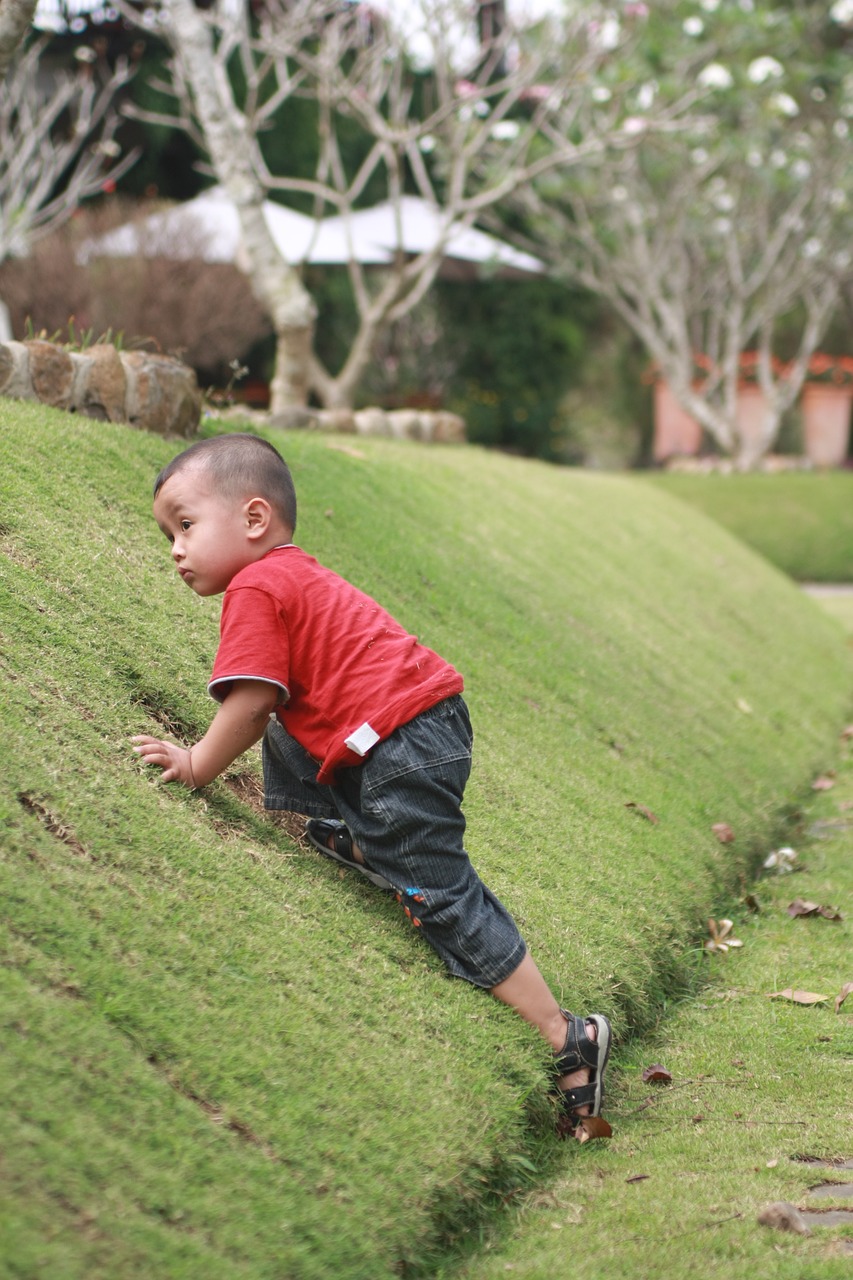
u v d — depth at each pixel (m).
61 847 2.24
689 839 4.04
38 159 14.05
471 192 16.95
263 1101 1.98
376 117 8.79
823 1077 2.79
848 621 10.62
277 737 2.66
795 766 5.49
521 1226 2.12
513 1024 2.50
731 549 9.66
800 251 17.36
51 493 3.47
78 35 15.89
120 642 3.01
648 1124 2.57
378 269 16.23
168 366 4.72
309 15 9.02
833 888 4.18
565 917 3.09
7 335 12.59
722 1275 1.91
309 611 2.49
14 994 1.87
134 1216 1.66
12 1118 1.68
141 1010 2.00
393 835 2.48
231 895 2.42
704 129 14.32
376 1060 2.21
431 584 4.89
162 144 16.19
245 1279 1.66
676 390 18.28
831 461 20.78
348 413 7.91
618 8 11.09
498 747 3.91
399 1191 1.97
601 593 6.37
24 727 2.47
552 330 20.39
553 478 8.75
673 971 3.30
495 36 11.90
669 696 5.43
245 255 7.54
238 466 2.58
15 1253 1.51
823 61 15.20
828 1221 2.11
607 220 17.62
